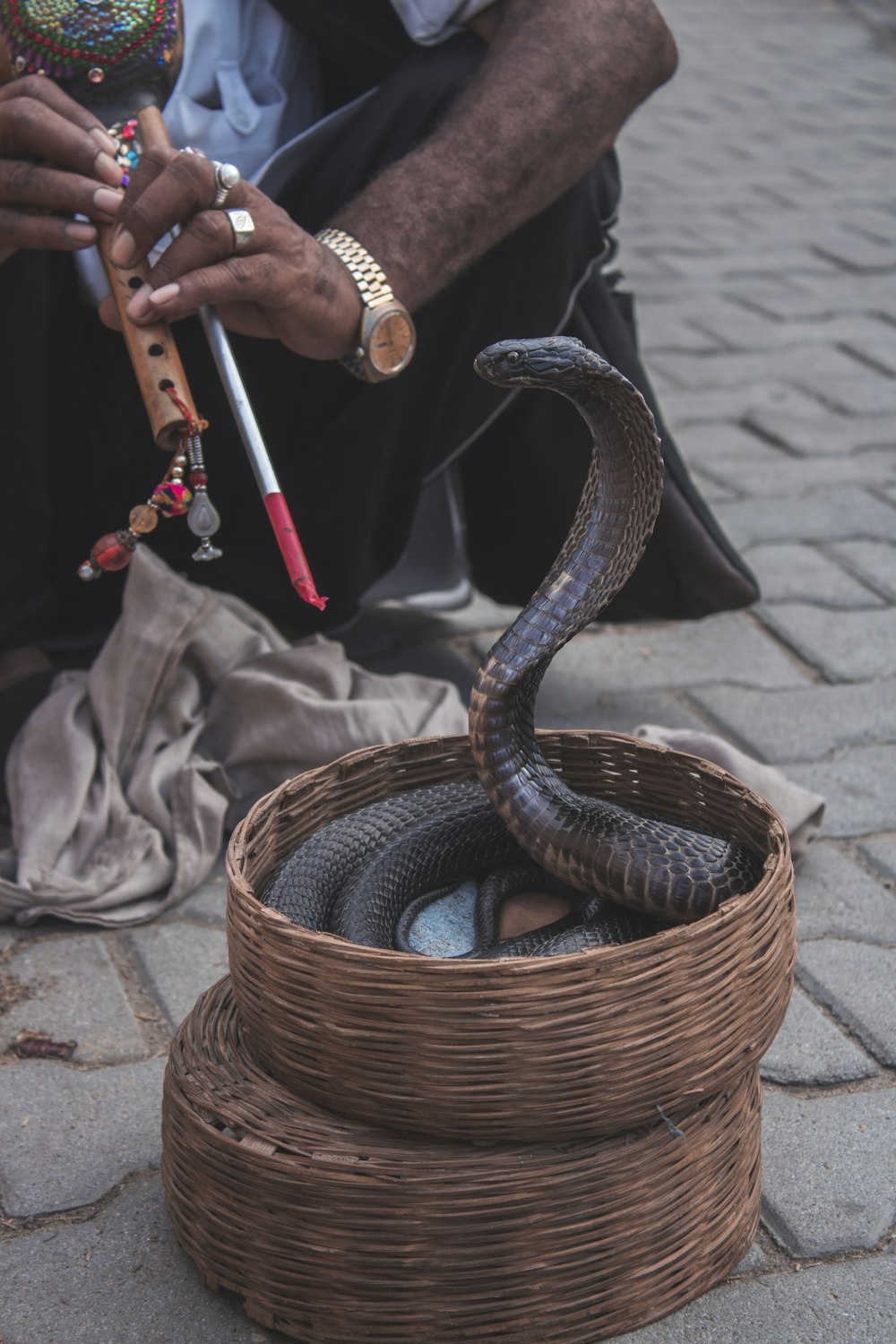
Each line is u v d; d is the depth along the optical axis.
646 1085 1.40
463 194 2.17
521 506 2.82
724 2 11.64
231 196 1.83
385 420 2.54
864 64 9.81
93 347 2.52
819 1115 1.85
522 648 1.52
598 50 2.26
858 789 2.60
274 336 2.12
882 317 5.32
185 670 2.49
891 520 3.76
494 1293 1.42
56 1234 1.66
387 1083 1.40
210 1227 1.50
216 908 2.29
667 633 3.20
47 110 1.83
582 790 1.85
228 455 2.58
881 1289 1.58
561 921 1.70
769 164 7.44
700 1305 1.55
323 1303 1.45
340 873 1.70
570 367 1.38
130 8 1.86
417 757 1.87
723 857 1.55
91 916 2.21
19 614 2.61
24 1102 1.86
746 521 3.72
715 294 5.52
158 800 2.35
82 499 2.63
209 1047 1.57
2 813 2.45
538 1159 1.40
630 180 7.08
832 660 3.07
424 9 2.36
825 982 2.10
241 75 2.51
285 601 2.78
